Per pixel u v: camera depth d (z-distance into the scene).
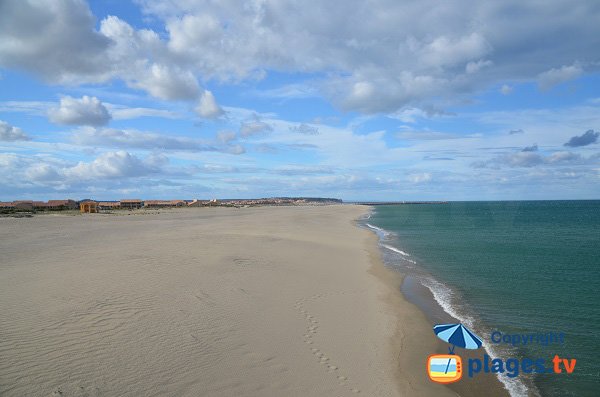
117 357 6.86
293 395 6.15
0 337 7.52
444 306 12.69
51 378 6.01
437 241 32.44
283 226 41.31
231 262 16.47
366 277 16.30
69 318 8.67
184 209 114.81
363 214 92.81
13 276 12.87
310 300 11.80
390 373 7.42
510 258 22.88
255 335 8.44
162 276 13.06
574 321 11.20
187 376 6.36
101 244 22.48
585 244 29.84
